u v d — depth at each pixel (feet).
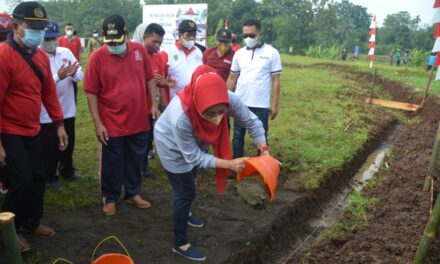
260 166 10.18
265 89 18.95
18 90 11.59
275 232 15.72
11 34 12.03
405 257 13.07
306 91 46.65
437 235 14.74
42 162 12.77
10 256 8.50
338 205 19.83
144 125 15.21
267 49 18.86
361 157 25.80
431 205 16.92
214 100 9.79
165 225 14.94
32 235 13.64
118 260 10.59
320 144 25.40
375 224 16.22
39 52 12.39
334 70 82.07
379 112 38.34
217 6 220.02
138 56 14.74
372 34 78.54
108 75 14.08
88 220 14.94
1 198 16.03
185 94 10.98
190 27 17.99
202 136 11.07
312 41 194.39
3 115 11.55
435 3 20.42
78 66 15.79
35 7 11.14
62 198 16.40
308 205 18.44
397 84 55.26
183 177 12.05
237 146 19.43
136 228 14.60
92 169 19.56
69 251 12.94
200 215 15.93
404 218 16.05
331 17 197.26
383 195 19.45
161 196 17.30
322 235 16.30
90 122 27.86
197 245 13.85
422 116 38.63
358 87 54.60
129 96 14.39
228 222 15.55
